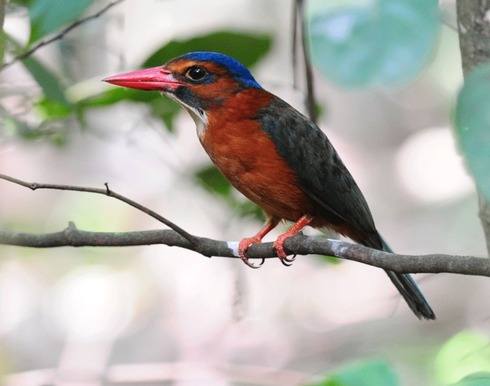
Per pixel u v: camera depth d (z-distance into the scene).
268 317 15.66
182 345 15.32
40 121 9.52
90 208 15.43
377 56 5.33
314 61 5.38
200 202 12.30
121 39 10.78
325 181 8.09
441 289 15.27
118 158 15.42
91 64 10.54
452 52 14.40
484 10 6.58
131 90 8.99
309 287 15.99
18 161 15.47
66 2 6.98
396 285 7.87
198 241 7.22
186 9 14.48
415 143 16.86
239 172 8.17
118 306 15.56
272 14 15.29
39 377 11.82
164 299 15.84
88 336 15.19
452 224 16.12
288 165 8.04
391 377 5.50
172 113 9.34
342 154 16.89
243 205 9.71
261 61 8.92
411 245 16.08
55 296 15.34
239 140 8.05
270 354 15.08
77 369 12.70
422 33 5.33
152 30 13.72
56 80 7.95
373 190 16.66
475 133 4.09
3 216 14.91
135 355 15.12
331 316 15.66
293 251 7.30
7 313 14.90
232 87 8.12
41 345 14.91
